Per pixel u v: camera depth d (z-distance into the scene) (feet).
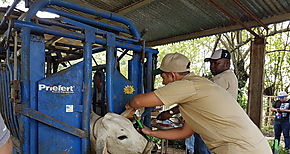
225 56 10.41
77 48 12.42
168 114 9.86
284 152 19.88
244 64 33.99
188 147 14.14
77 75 7.04
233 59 33.24
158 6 14.90
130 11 15.72
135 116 7.79
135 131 7.04
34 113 6.25
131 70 9.05
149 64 9.33
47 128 6.58
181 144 18.15
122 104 8.39
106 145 6.86
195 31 18.83
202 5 14.21
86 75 7.11
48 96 6.52
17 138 7.00
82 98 7.14
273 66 42.32
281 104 22.36
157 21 17.60
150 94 6.00
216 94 5.72
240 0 13.14
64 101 6.80
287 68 41.24
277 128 22.41
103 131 6.95
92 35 7.30
